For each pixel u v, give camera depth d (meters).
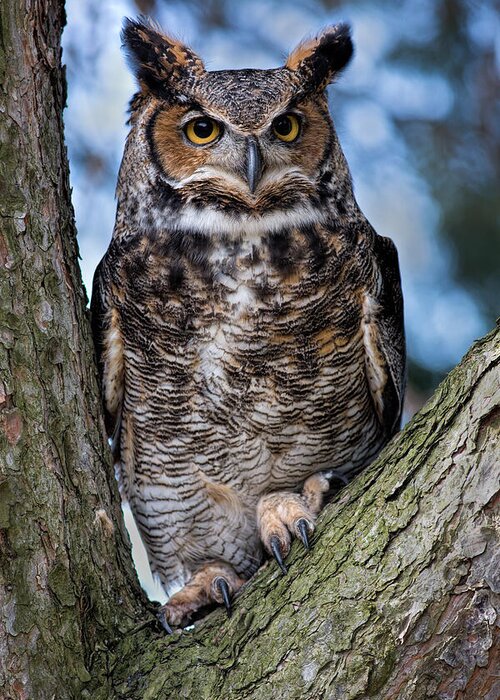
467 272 9.62
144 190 7.46
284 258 7.08
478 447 4.88
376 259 7.71
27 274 5.85
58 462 5.81
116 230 7.58
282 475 7.61
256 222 7.21
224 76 7.62
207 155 7.32
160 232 7.29
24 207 5.86
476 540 4.79
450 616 4.86
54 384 5.91
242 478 7.60
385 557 5.12
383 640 4.99
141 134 7.59
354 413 7.56
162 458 7.62
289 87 7.53
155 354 7.20
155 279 7.12
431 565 4.92
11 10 5.90
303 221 7.27
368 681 4.99
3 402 5.61
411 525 5.08
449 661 4.88
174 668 5.72
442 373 9.41
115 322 7.34
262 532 7.18
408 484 5.19
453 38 10.24
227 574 7.59
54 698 5.54
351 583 5.20
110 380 7.45
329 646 5.16
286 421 7.34
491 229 9.62
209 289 7.04
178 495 7.76
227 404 7.25
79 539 5.86
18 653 5.47
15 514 5.55
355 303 7.28
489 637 4.80
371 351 7.40
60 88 6.43
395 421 7.95
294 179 7.35
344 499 5.82
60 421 5.88
